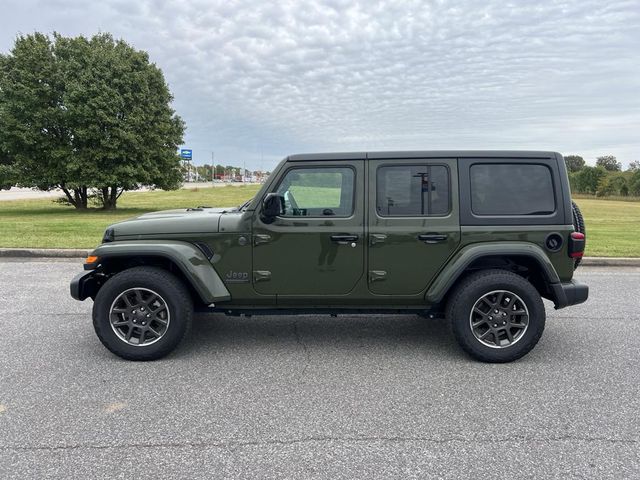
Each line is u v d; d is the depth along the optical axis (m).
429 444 2.87
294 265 4.23
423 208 4.21
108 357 4.27
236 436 2.96
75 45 21.17
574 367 4.09
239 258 4.23
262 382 3.77
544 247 4.18
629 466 2.65
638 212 26.86
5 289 6.79
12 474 2.55
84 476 2.54
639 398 3.50
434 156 4.22
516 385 3.72
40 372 3.93
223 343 4.70
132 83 21.39
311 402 3.42
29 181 21.20
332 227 4.19
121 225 4.34
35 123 20.56
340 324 5.37
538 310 4.08
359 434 2.98
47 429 3.03
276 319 5.56
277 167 4.23
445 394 3.56
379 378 3.86
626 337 4.88
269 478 2.53
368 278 4.23
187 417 3.19
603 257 9.20
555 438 2.94
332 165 4.22
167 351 4.19
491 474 2.57
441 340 4.82
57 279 7.45
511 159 4.22
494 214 4.19
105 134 21.00
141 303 4.19
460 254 4.16
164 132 22.70
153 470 2.60
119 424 3.09
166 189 24.48
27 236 11.28
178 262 4.10
